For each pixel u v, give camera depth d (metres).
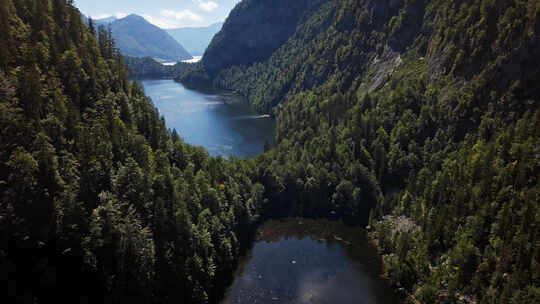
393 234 104.06
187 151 118.75
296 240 112.75
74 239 70.88
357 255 104.31
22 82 82.31
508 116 99.44
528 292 63.56
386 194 121.88
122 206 80.12
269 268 98.50
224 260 94.38
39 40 102.12
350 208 124.56
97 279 71.50
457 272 76.62
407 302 84.25
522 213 73.94
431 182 103.44
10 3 99.94
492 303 68.50
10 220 64.25
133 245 73.94
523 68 100.62
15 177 67.75
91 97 105.12
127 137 98.44
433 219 92.38
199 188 101.19
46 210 69.62
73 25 123.19
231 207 107.88
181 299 78.44
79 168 81.94
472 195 86.88
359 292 88.75
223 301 85.69
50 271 67.06
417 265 87.38
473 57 117.06
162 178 89.44
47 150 73.56
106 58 139.12
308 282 92.56
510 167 82.31
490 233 78.06
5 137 72.12
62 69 101.69
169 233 83.06
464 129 111.94
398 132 126.00
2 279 60.84
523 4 107.44
